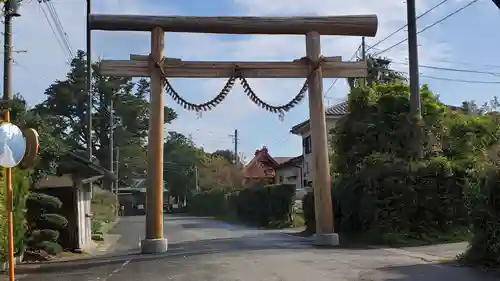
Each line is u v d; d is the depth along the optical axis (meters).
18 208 13.94
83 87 52.94
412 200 17.91
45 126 18.36
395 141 19.91
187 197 72.94
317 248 16.02
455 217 17.62
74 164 17.72
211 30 16.64
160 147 16.25
